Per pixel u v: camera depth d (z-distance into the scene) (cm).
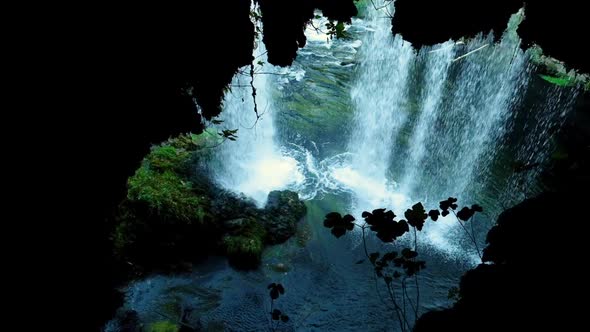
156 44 387
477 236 814
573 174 331
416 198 908
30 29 287
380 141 1098
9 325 318
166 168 755
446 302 653
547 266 267
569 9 414
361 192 907
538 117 1294
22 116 303
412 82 1416
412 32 500
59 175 346
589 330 223
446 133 1184
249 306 613
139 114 421
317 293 653
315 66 1447
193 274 647
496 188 968
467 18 463
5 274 313
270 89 1229
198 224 686
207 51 434
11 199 310
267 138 1012
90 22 321
